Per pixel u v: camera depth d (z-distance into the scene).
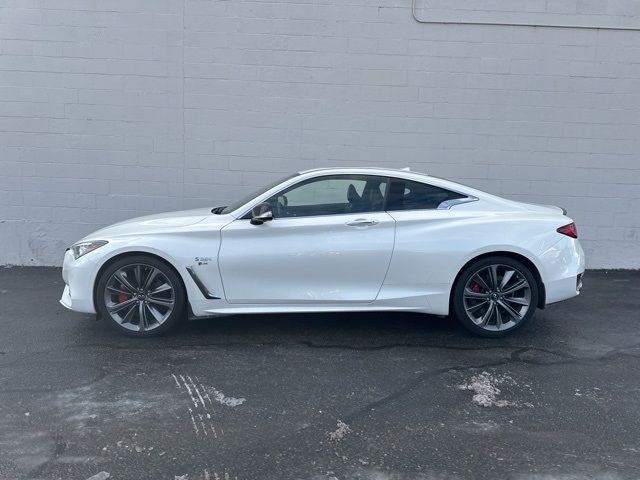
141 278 5.32
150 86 8.23
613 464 3.40
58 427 3.80
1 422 3.86
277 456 3.47
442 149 8.37
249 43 8.16
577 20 8.07
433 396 4.28
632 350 5.26
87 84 8.20
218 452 3.51
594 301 6.92
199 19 8.10
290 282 5.30
